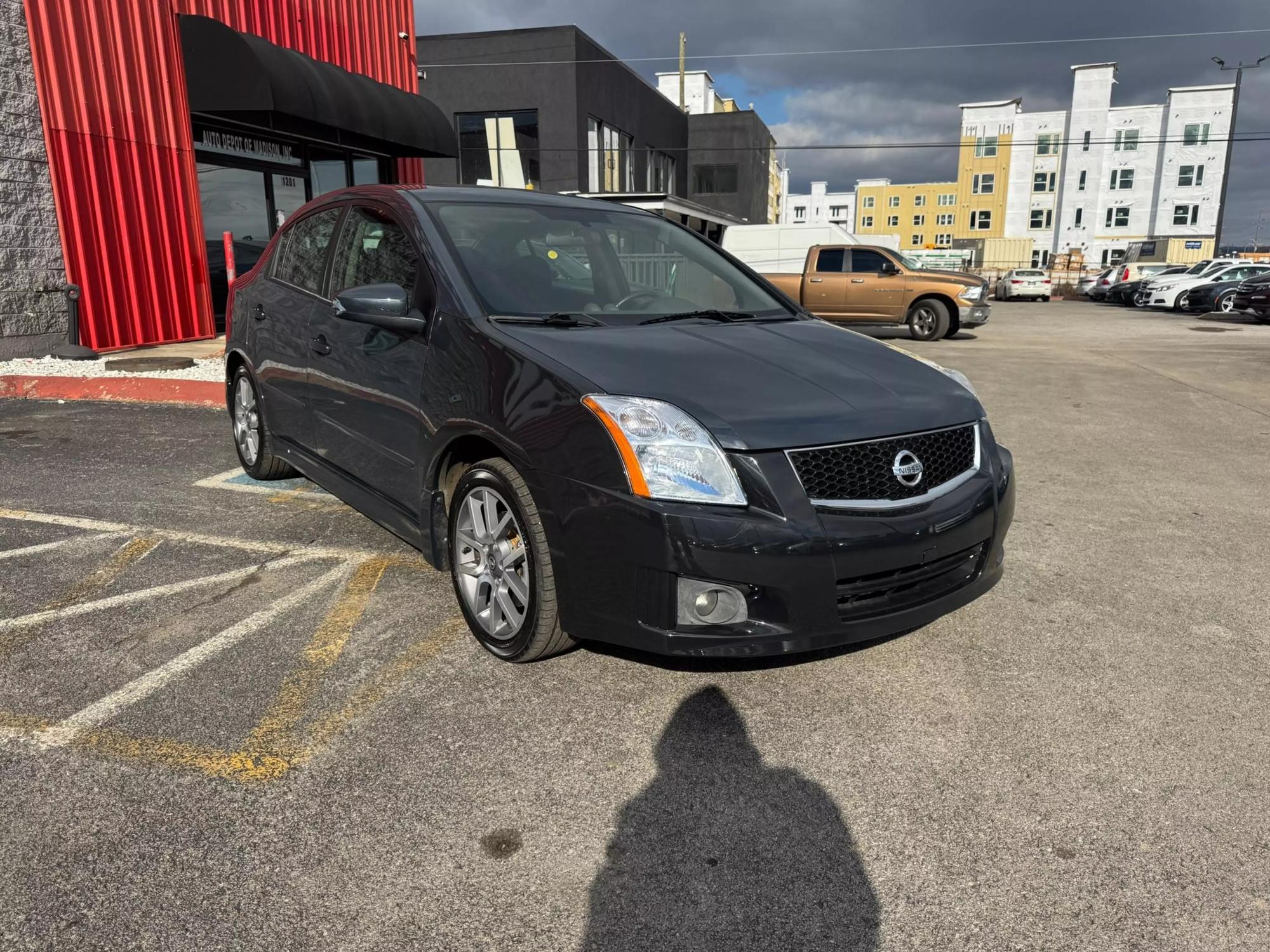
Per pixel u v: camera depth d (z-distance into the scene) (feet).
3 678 9.25
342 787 7.55
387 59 47.42
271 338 14.40
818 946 5.95
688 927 6.09
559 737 8.39
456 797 7.46
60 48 28.48
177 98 32.81
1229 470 19.84
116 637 10.27
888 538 8.49
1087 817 7.37
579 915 6.18
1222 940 6.03
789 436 8.38
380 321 10.52
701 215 71.87
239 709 8.74
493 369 9.38
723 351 9.92
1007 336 56.39
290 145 40.96
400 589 11.82
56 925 5.94
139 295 31.83
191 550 13.12
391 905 6.22
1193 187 209.77
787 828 7.16
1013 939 6.03
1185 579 12.96
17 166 27.68
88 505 15.23
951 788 7.73
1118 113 213.87
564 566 8.64
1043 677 9.82
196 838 6.86
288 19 38.83
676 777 7.80
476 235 11.44
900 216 304.91
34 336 28.94
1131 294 103.14
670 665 9.82
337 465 12.87
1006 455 10.56
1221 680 9.83
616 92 82.89
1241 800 7.62
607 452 8.23
